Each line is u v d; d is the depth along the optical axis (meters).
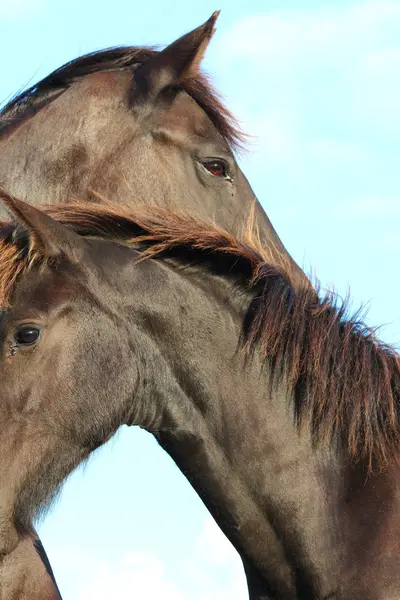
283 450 5.56
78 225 5.75
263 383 5.62
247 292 5.80
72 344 5.34
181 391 5.61
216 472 5.60
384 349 5.80
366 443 5.53
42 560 6.35
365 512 5.46
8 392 5.20
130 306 5.53
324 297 5.87
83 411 5.34
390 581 5.29
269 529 5.55
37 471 5.24
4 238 5.40
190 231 5.79
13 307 5.26
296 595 5.54
